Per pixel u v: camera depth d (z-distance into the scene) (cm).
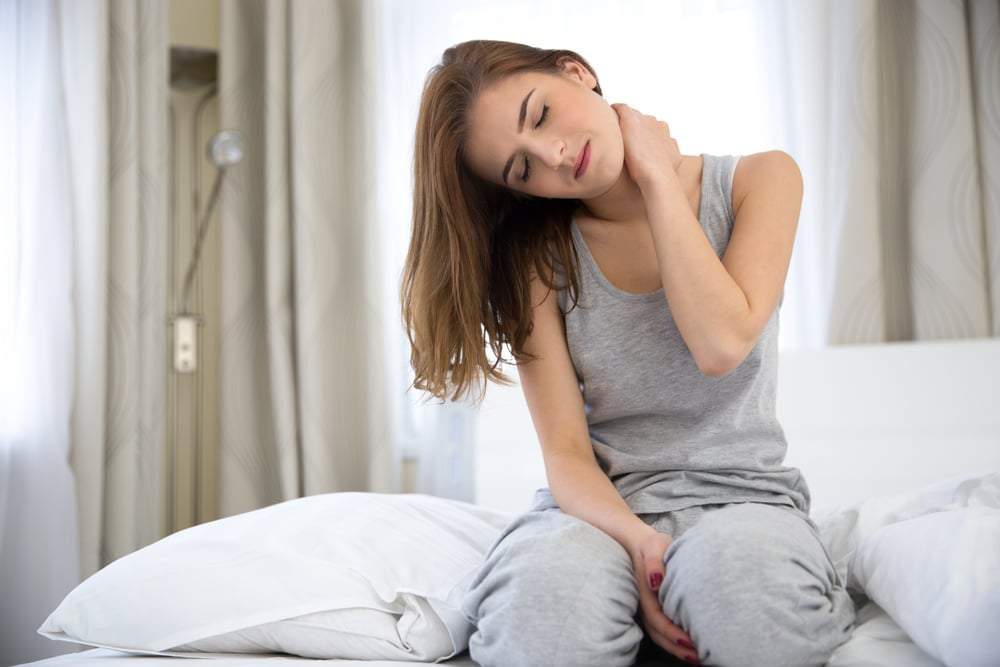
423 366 138
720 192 132
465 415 277
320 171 300
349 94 304
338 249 300
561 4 288
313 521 131
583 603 98
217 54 313
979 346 220
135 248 281
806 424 230
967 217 242
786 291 263
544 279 136
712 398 127
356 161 301
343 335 298
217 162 283
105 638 121
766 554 97
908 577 105
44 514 257
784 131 266
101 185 275
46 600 254
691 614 98
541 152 124
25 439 260
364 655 118
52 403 261
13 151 268
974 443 217
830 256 252
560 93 127
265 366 302
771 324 130
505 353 258
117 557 270
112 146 283
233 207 304
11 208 265
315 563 122
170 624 119
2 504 256
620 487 127
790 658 96
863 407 226
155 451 284
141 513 279
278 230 297
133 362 278
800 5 262
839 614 106
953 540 102
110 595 123
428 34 302
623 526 112
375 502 139
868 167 247
